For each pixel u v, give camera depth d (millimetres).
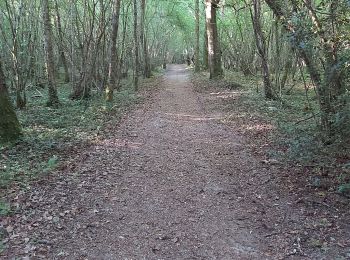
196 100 17922
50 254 4711
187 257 4785
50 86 15844
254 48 25281
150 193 6828
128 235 5309
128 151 9438
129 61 36219
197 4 36375
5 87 9469
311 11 7238
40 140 9633
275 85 18406
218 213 6020
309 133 8828
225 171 7965
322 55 7910
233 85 21312
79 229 5391
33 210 5805
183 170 8094
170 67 57938
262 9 22141
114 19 16031
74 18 20250
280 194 6605
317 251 4828
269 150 9023
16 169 7457
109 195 6668
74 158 8539
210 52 26266
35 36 19047
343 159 7512
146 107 16016
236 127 11828
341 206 5973
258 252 4895
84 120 12633
